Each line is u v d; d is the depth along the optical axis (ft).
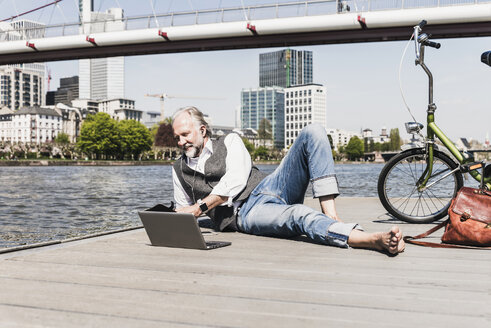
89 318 4.68
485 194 8.50
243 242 8.87
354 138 551.59
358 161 549.54
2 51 143.54
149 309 4.95
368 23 106.22
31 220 32.01
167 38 124.47
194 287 5.79
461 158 11.04
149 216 8.48
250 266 6.92
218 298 5.33
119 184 86.79
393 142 528.22
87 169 205.46
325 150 8.55
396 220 12.46
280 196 9.11
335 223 8.17
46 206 42.86
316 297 5.38
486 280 6.14
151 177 122.11
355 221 12.31
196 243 8.16
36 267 6.89
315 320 4.62
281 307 5.01
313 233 8.29
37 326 4.48
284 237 9.27
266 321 4.59
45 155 343.46
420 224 11.68
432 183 11.53
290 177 8.95
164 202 47.37
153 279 6.18
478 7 98.89
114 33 129.90
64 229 27.55
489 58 10.23
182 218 8.07
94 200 50.21
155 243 8.73
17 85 593.01
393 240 7.32
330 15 109.19
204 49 126.21
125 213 36.70
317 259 7.36
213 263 7.13
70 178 114.32
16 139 437.58
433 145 11.41
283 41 117.70
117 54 136.46
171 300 5.26
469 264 7.06
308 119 615.57
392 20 104.68
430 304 5.13
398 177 11.78
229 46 122.93
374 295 5.45
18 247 8.26
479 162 10.71
